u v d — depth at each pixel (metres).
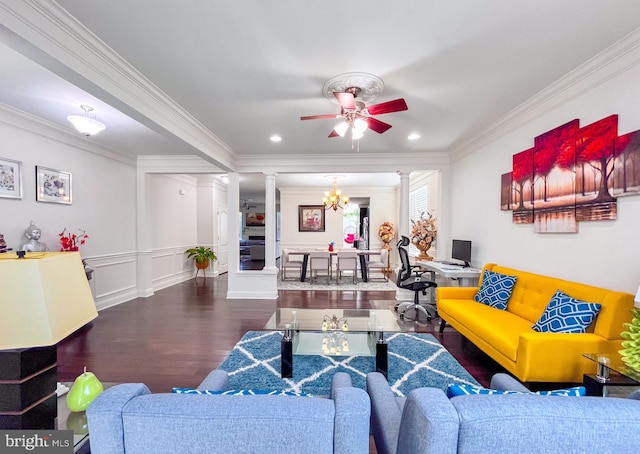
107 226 4.73
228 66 2.29
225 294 5.60
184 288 6.18
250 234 14.39
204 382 1.40
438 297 3.57
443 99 2.87
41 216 3.64
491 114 3.26
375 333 2.79
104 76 2.10
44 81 2.55
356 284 6.63
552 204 2.68
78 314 1.04
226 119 3.38
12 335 0.88
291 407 0.75
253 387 2.35
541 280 2.70
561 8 1.69
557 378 1.96
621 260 2.07
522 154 3.10
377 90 2.62
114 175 4.88
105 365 2.70
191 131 3.46
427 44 2.02
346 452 0.74
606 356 1.79
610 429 0.68
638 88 1.95
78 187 4.19
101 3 1.63
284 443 0.73
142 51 2.09
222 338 3.36
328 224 8.80
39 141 3.61
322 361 2.82
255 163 5.21
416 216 6.93
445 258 5.02
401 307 4.76
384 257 7.35
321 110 3.12
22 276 0.90
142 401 0.76
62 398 1.41
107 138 4.18
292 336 2.77
